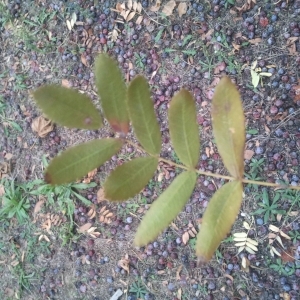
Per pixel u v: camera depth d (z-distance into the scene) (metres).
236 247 0.38
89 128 0.17
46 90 0.16
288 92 0.38
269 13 0.39
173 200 0.17
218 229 0.16
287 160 0.37
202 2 0.41
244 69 0.39
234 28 0.40
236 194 0.17
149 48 0.42
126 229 0.41
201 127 0.40
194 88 0.40
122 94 0.17
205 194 0.39
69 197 0.43
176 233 0.40
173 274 0.40
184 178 0.17
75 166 0.16
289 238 0.36
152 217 0.16
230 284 0.38
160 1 0.42
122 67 0.43
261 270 0.37
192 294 0.39
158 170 0.40
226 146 0.16
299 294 0.36
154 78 0.42
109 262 0.42
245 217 0.38
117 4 0.43
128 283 0.41
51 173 0.16
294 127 0.37
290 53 0.38
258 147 0.38
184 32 0.41
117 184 0.17
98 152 0.16
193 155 0.17
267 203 0.37
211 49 0.40
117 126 0.17
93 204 0.43
